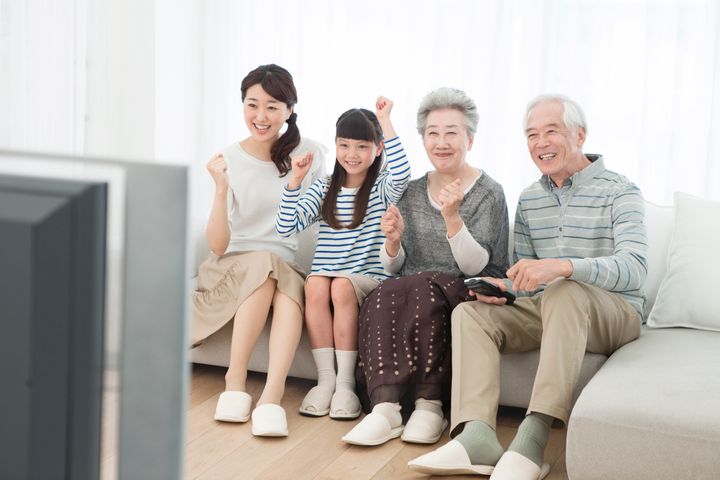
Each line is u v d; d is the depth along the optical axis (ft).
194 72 14.30
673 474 6.32
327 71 13.70
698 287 8.73
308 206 9.50
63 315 1.73
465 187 9.12
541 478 7.15
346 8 13.53
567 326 7.42
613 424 6.45
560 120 8.43
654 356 7.59
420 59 13.25
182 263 1.93
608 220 8.39
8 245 1.70
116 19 14.16
